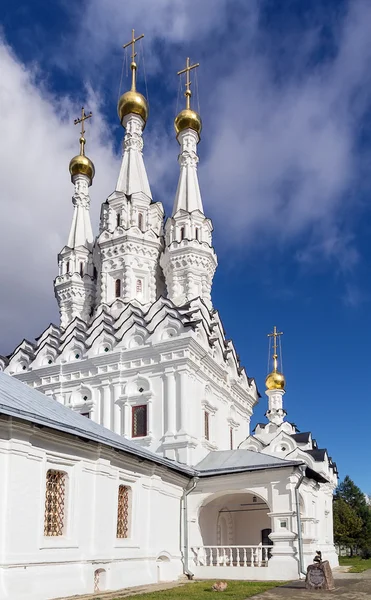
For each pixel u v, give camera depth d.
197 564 24.77
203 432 29.98
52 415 17.31
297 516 23.47
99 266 39.09
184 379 28.95
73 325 34.19
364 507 69.88
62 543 16.28
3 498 14.26
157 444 28.41
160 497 23.12
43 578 15.14
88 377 31.64
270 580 22.67
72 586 16.16
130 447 19.97
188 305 33.72
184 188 40.06
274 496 24.28
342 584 20.66
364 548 55.84
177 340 29.36
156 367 29.92
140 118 42.47
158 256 38.88
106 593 17.23
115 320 33.59
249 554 31.56
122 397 30.16
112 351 31.17
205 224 38.69
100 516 18.12
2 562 13.81
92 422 22.28
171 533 24.22
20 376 34.03
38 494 15.40
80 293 40.94
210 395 32.19
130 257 37.22
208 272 37.62
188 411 28.64
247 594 17.67
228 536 31.62
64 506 16.95
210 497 25.73
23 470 14.88
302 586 19.88
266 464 24.81
